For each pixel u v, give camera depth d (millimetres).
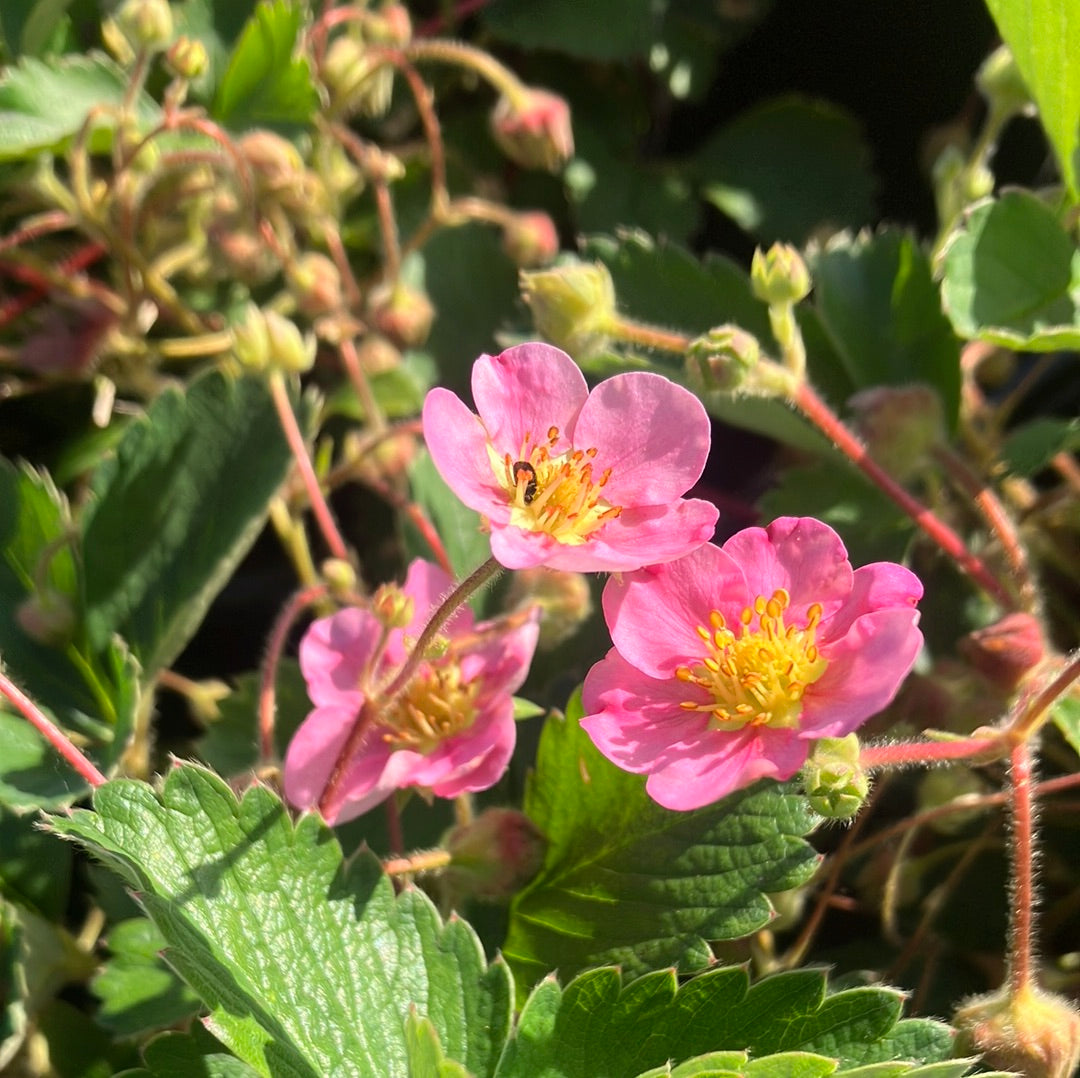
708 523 141
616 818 162
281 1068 131
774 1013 139
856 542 202
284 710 196
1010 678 172
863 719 129
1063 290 193
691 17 271
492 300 253
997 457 209
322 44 235
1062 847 200
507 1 263
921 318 210
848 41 279
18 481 188
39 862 179
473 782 155
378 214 260
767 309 215
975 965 193
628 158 275
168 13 204
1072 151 192
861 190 278
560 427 152
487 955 164
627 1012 140
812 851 153
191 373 250
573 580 188
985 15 264
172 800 138
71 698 183
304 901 141
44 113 216
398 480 226
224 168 221
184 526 184
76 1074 173
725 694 143
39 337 231
